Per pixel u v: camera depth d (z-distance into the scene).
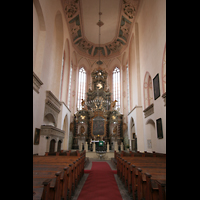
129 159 7.30
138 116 15.80
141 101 16.17
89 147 22.69
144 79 14.91
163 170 4.61
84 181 6.92
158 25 11.16
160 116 10.53
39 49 10.62
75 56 25.62
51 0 12.12
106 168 10.57
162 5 10.41
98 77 26.44
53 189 3.26
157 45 11.30
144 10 15.04
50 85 15.11
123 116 24.30
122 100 24.84
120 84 25.58
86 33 23.69
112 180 7.02
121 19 20.36
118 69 27.00
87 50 26.69
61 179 4.00
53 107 13.30
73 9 17.81
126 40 23.14
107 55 27.56
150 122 13.90
